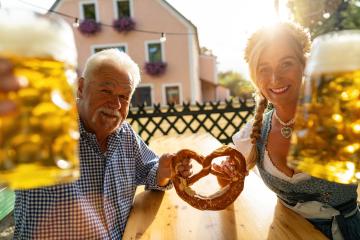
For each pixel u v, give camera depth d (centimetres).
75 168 48
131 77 138
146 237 111
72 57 50
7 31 42
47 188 123
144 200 147
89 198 132
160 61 1695
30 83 43
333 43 54
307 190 128
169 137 328
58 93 45
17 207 132
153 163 161
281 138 128
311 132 55
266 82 118
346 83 52
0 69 41
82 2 1666
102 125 133
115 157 143
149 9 1666
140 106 481
